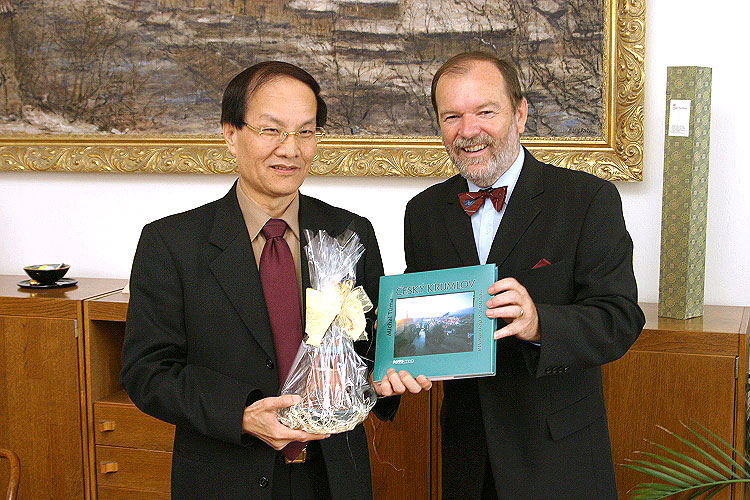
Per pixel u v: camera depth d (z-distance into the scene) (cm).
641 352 263
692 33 299
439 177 322
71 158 352
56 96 354
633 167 302
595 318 188
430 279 191
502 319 204
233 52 335
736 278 304
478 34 313
